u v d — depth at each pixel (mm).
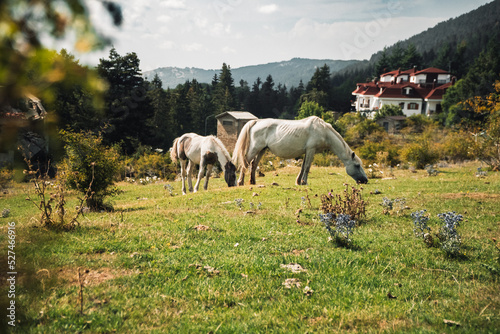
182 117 79875
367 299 4477
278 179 18156
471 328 3668
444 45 104625
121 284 4652
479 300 4402
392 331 3641
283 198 11445
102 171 10219
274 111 109750
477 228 7719
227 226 7832
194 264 5426
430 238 6715
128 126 38875
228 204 10531
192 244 6504
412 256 6094
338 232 6840
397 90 75188
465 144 25469
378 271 5477
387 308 4180
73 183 10078
